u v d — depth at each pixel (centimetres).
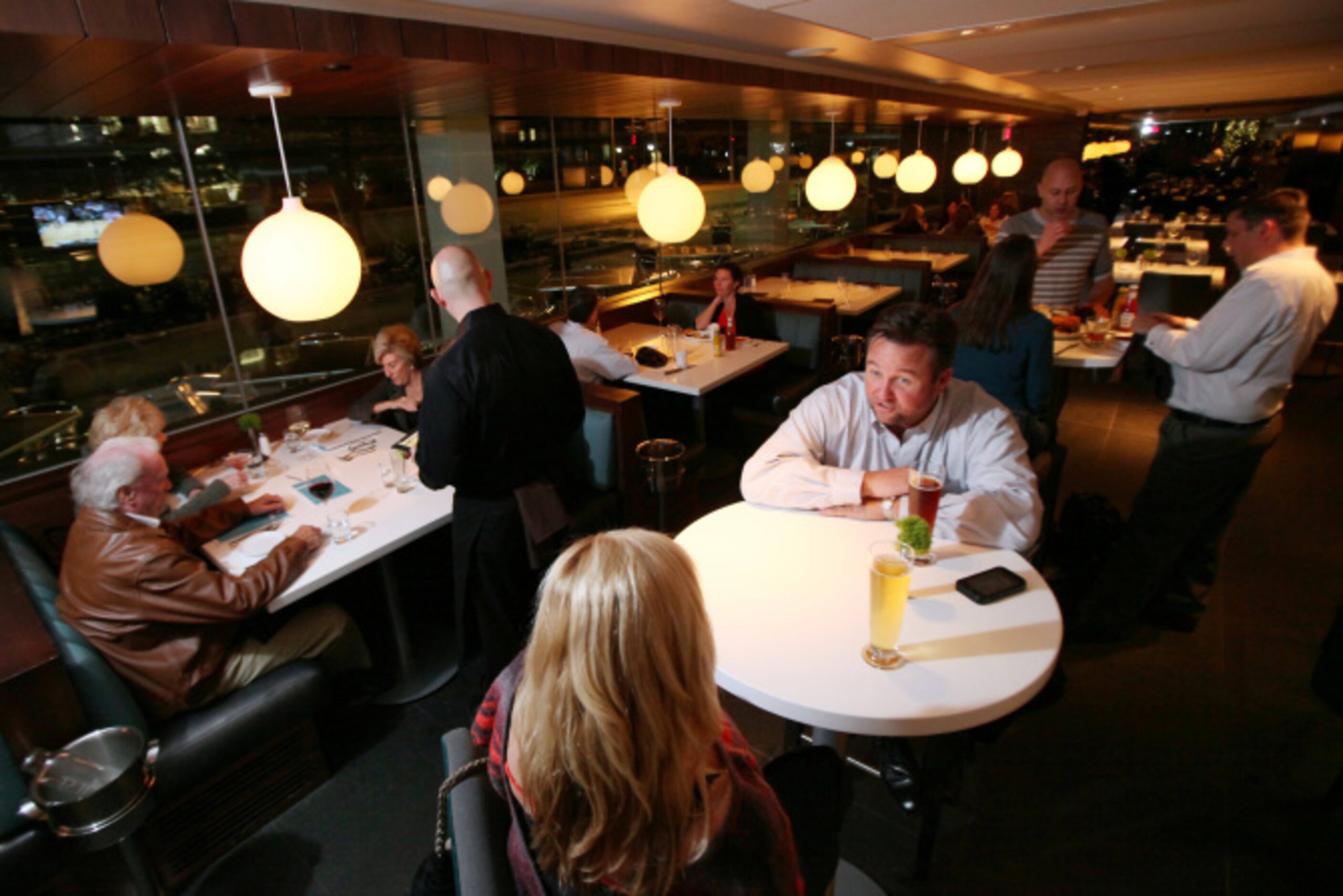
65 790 134
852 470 173
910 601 140
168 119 277
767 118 602
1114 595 261
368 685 251
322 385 327
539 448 229
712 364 382
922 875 175
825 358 455
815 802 103
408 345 302
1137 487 377
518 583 236
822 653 125
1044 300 361
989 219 870
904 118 661
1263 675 242
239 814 196
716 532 167
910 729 111
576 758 65
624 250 526
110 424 227
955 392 179
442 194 402
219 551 210
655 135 533
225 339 308
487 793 96
